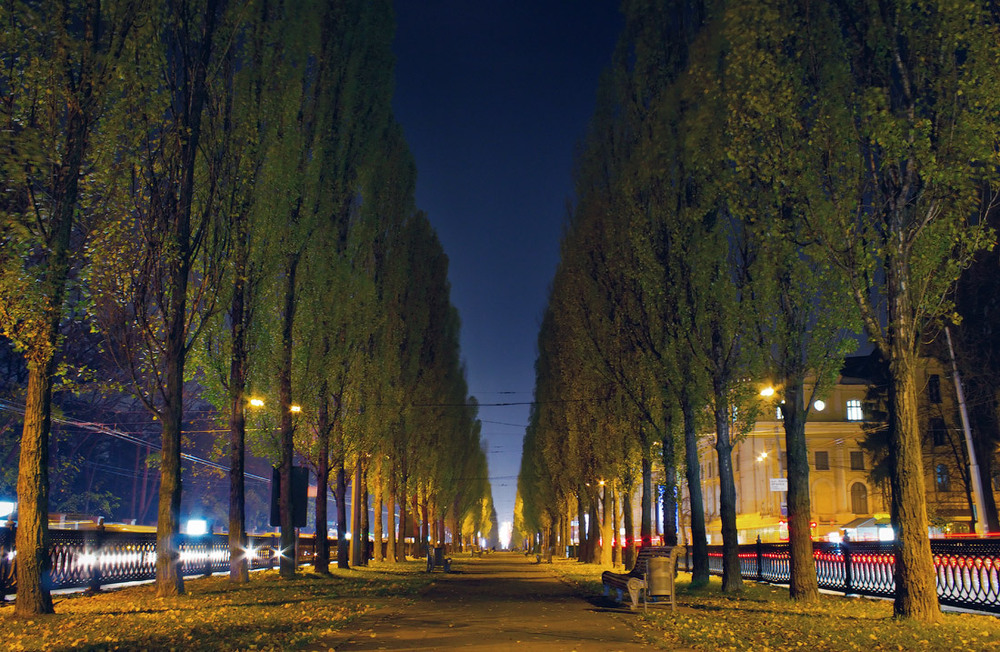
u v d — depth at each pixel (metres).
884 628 11.58
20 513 13.17
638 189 23.08
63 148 13.65
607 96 28.44
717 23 18.91
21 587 13.05
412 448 48.16
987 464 40.44
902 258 13.32
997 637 10.70
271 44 21.91
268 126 21.75
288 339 25.62
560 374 48.69
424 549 56.78
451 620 14.05
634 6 25.19
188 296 18.31
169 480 16.94
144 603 15.20
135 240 16.39
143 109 15.45
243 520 21.97
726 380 21.08
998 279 35.25
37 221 13.28
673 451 25.67
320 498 28.14
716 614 14.52
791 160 13.84
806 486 17.16
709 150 19.25
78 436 57.56
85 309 15.05
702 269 21.11
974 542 14.34
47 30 13.38
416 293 44.78
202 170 18.89
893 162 13.05
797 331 17.22
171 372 16.98
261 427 25.58
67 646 9.89
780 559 23.42
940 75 12.96
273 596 18.03
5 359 43.78
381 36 30.16
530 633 11.98
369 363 34.16
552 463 52.53
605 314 28.36
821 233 13.74
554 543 71.56
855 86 13.74
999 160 12.60
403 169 39.12
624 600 18.12
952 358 36.22
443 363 51.28
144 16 14.83
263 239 22.14
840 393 68.62
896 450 12.94
